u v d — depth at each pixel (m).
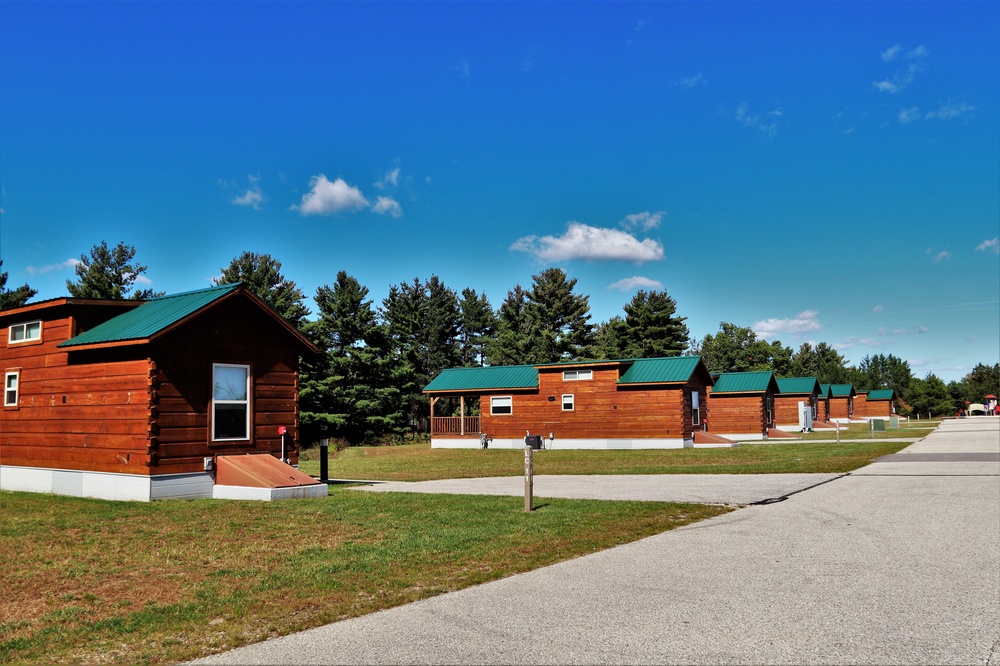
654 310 67.56
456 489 16.98
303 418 44.62
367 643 5.63
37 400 16.98
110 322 16.59
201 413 15.29
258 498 14.47
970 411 109.19
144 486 14.34
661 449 34.19
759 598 6.67
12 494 16.12
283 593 7.27
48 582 8.07
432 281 67.69
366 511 12.73
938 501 13.28
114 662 5.45
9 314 17.70
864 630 5.70
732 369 87.06
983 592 6.80
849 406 69.62
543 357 63.53
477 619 6.18
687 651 5.27
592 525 10.95
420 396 57.34
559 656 5.21
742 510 12.56
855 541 9.44
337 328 47.84
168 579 8.07
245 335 16.27
